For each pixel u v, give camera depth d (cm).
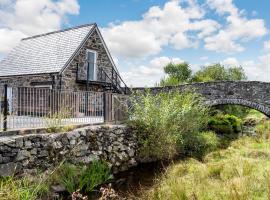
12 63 2073
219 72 4594
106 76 2039
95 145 1083
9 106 978
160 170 1165
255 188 698
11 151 785
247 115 3478
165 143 1317
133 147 1280
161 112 1340
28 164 829
